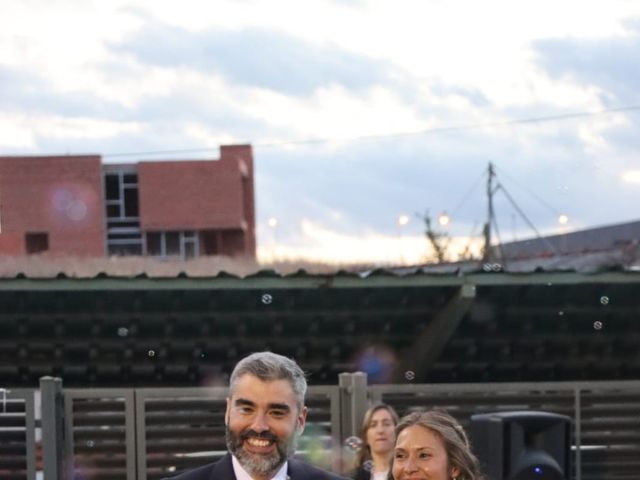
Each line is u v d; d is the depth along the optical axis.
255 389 4.12
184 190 54.53
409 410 10.86
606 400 11.12
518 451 6.82
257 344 12.90
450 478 4.45
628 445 11.16
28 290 11.55
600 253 23.66
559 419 6.96
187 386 13.61
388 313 12.46
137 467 10.60
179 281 11.65
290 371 4.18
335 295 12.12
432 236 29.39
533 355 13.43
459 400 10.88
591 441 11.12
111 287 11.62
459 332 12.96
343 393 10.67
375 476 8.14
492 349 13.31
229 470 4.24
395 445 4.54
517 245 31.45
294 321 12.56
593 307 12.57
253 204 57.38
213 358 13.13
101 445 10.59
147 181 54.50
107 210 54.31
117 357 13.04
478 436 6.99
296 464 4.41
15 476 10.62
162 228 54.41
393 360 13.24
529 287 12.16
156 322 12.44
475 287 11.84
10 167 52.53
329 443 10.63
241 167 55.62
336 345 13.02
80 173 53.22
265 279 11.72
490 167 24.80
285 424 4.13
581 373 13.84
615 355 13.47
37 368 13.07
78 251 52.59
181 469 10.73
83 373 13.23
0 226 53.00
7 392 10.55
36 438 10.97
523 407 11.01
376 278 11.73
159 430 10.69
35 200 52.91
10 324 12.33
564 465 6.94
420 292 12.15
